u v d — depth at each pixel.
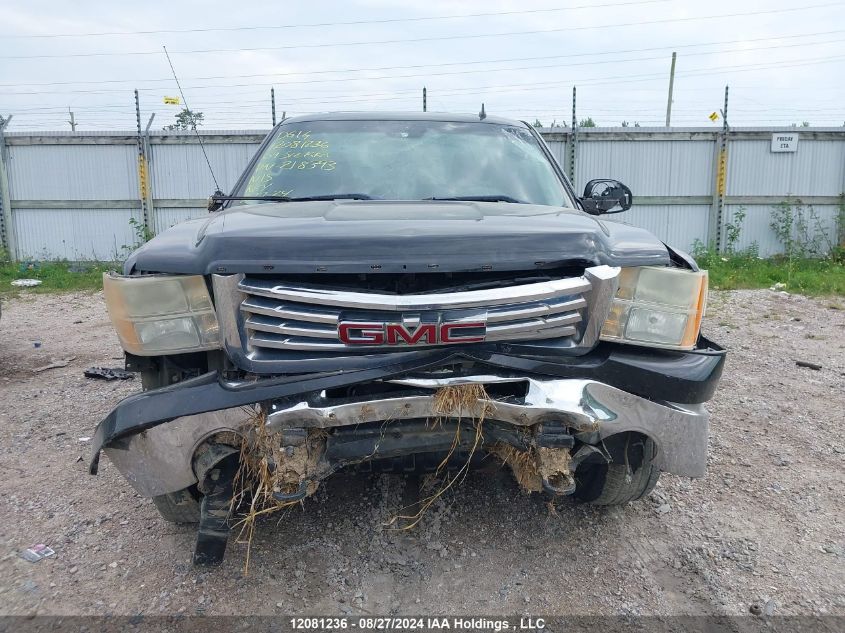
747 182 13.96
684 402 2.64
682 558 3.02
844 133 13.75
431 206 3.17
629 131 13.72
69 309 9.88
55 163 13.95
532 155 4.08
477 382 2.45
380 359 2.43
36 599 2.70
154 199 14.00
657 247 2.77
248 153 13.84
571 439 2.50
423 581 2.83
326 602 2.69
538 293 2.48
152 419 2.47
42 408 5.16
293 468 2.47
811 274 11.72
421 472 2.98
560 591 2.77
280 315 2.46
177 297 2.54
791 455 4.17
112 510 3.45
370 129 4.10
